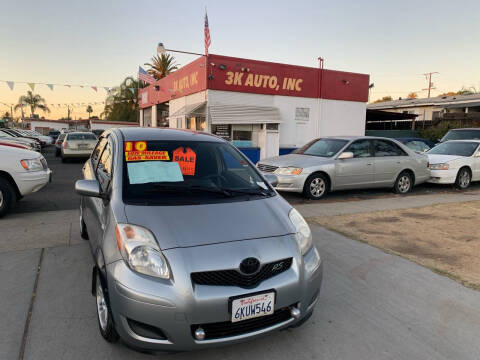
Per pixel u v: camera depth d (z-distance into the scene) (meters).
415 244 4.88
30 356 2.43
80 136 16.30
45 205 6.92
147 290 2.16
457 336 2.81
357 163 8.25
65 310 3.02
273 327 2.36
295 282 2.41
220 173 3.30
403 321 3.00
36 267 3.87
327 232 5.35
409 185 9.13
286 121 14.71
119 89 41.09
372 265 4.13
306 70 14.79
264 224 2.63
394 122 25.77
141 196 2.80
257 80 13.88
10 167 5.74
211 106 13.18
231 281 2.25
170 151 3.33
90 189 2.96
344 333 2.82
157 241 2.32
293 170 7.71
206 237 2.38
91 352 2.49
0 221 5.63
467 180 10.06
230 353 2.54
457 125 18.64
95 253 2.84
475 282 3.72
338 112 15.80
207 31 12.86
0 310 2.99
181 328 2.16
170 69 37.88
